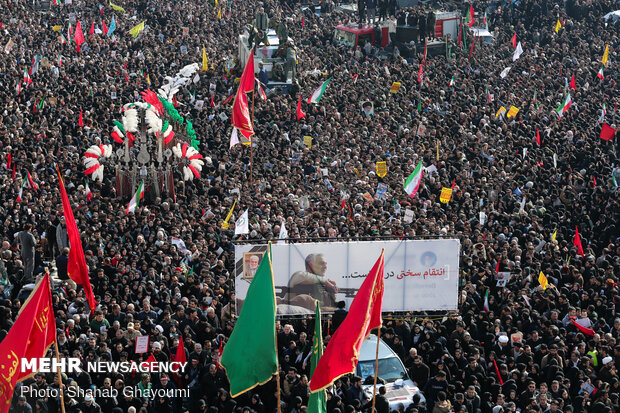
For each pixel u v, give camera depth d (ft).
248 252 140.56
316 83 313.53
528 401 119.75
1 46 347.15
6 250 161.79
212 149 237.66
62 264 159.74
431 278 143.43
